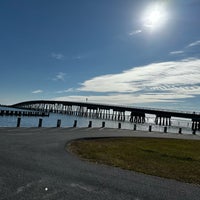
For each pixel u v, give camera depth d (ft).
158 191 21.54
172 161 42.27
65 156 35.94
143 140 81.46
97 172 26.89
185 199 20.01
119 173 27.55
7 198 17.06
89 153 42.57
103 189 20.67
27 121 224.94
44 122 229.86
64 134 72.54
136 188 21.80
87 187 20.86
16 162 28.22
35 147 41.98
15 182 20.61
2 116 264.72
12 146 40.50
